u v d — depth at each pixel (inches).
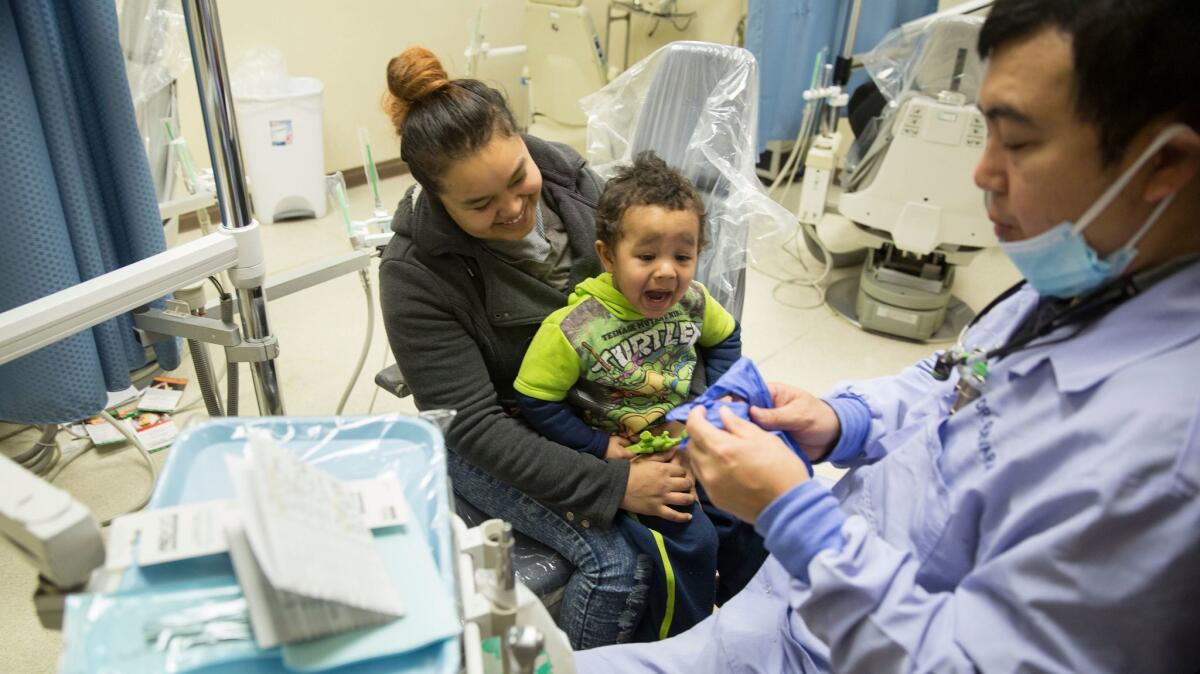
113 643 19.0
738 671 37.0
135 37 67.0
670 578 45.0
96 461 77.8
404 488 25.3
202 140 127.3
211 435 26.4
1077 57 21.9
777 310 112.0
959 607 26.7
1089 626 23.4
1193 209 24.2
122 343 62.6
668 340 47.9
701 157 60.5
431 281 45.1
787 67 121.8
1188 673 23.7
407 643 20.2
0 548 67.2
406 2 145.7
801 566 29.9
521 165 42.5
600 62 144.9
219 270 41.4
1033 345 29.0
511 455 45.5
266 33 130.8
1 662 58.4
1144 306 25.5
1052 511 24.5
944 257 101.8
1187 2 20.5
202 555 21.0
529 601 27.2
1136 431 22.9
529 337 48.9
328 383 92.7
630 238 43.5
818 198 104.5
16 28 48.9
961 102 84.7
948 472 30.6
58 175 54.0
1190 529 21.7
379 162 154.3
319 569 19.4
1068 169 23.6
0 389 57.7
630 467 46.1
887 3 121.6
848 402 41.3
